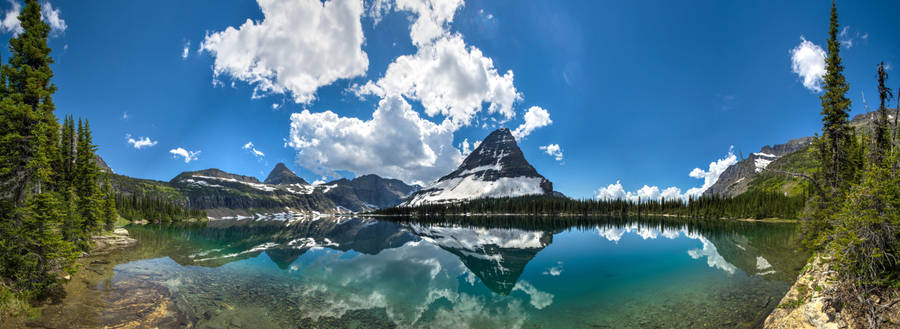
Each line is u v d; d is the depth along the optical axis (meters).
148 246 38.47
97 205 33.28
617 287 20.97
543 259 33.38
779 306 13.05
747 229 65.12
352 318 14.98
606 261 31.36
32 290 14.62
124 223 85.25
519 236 59.84
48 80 18.84
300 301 17.52
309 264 29.45
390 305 17.20
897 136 11.16
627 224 92.69
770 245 38.44
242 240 50.84
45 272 15.43
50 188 28.06
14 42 18.02
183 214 126.81
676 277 23.17
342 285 21.52
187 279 21.67
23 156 15.89
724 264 27.39
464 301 18.14
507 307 16.95
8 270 14.19
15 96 16.97
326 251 39.19
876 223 10.13
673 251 36.41
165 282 20.55
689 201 133.62
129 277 21.33
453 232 72.06
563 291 20.33
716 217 115.94
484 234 65.50
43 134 16.92
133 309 15.03
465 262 31.67
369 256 35.44
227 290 19.28
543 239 53.72
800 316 11.09
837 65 19.64
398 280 23.42
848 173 17.89
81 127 35.06
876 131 12.18
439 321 14.75
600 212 168.00
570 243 47.03
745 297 17.61
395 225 105.81
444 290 20.66
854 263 10.39
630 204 162.88
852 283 10.14
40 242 15.23
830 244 11.68
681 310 15.80
